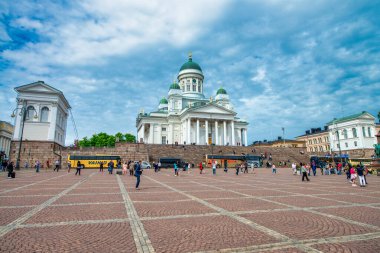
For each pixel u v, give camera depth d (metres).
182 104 93.31
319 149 106.06
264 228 7.60
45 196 13.66
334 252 5.69
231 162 56.53
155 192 15.67
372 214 9.57
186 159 57.78
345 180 27.45
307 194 15.23
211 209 10.38
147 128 95.69
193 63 102.31
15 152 54.69
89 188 17.56
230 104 99.12
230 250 5.82
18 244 6.14
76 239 6.55
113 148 55.75
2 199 12.54
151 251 5.75
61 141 68.88
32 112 58.75
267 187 19.06
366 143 86.81
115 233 7.08
